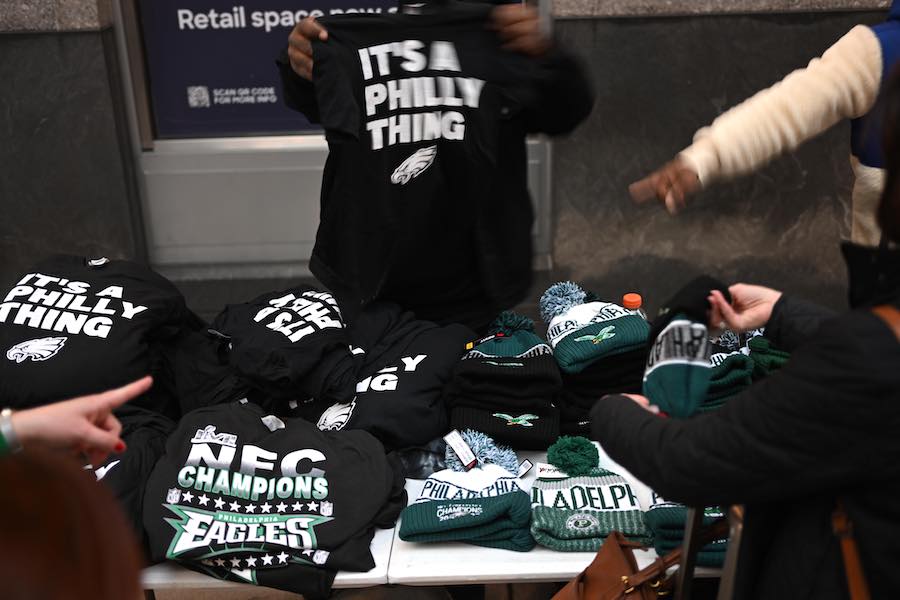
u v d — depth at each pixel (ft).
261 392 7.62
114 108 13.33
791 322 5.10
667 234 13.93
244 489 6.29
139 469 6.49
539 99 7.14
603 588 5.65
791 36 12.85
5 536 1.51
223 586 6.16
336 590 6.44
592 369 7.49
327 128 6.78
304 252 14.70
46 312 7.71
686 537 5.05
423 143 7.20
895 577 3.68
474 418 7.20
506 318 8.27
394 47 6.90
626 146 13.42
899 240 3.53
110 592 1.55
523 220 7.68
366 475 6.42
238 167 14.12
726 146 5.79
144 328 7.66
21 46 12.82
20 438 4.52
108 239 14.07
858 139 6.36
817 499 3.95
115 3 13.04
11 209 13.80
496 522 6.27
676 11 12.65
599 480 6.72
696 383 4.69
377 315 8.03
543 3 12.72
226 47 13.53
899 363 3.36
